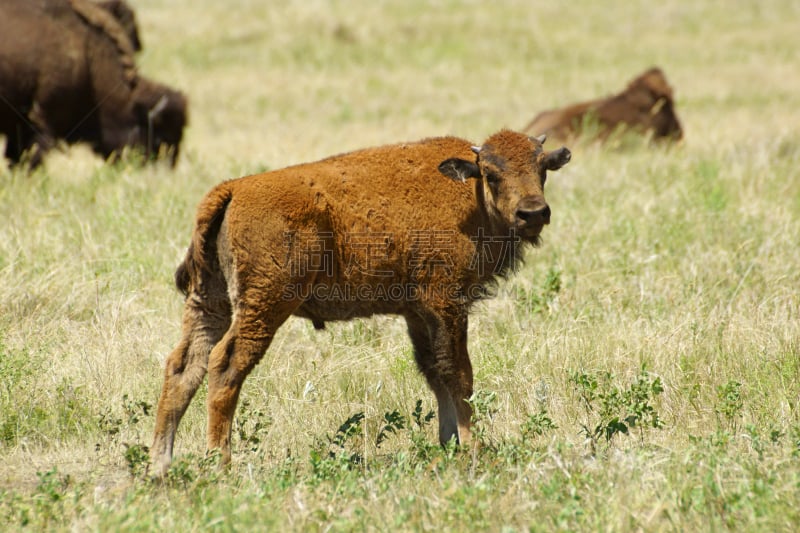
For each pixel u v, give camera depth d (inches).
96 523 697.6
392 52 3750.0
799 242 1362.0
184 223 1433.3
